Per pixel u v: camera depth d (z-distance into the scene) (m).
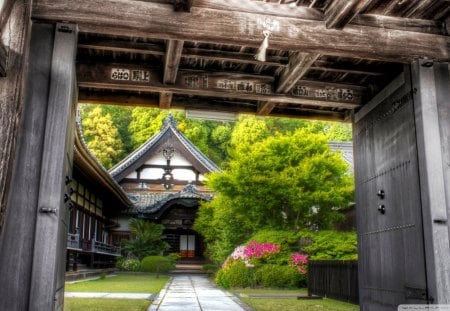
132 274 24.02
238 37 4.39
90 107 45.28
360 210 6.54
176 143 30.98
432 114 4.72
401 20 4.79
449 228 4.49
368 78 6.44
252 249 14.16
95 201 23.75
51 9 4.16
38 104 4.11
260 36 4.43
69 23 4.23
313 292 11.25
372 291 5.98
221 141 44.09
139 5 4.28
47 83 4.16
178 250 31.12
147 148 30.64
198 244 31.30
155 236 26.91
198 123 44.09
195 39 4.40
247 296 11.40
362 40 4.64
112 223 28.12
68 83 4.17
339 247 13.15
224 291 13.13
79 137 13.30
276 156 15.07
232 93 6.26
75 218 18.70
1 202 3.46
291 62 5.59
